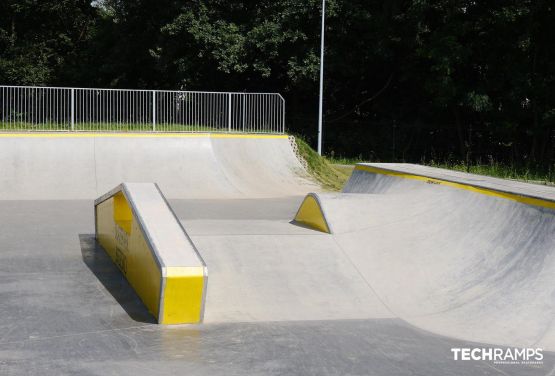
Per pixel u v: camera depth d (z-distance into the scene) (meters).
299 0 26.08
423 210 9.57
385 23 26.44
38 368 5.42
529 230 7.67
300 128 31.08
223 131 22.73
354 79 31.05
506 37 25.22
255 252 8.72
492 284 7.29
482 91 25.66
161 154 19.78
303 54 27.08
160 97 23.34
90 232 11.84
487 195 8.88
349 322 6.86
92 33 35.19
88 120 22.86
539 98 25.50
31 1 32.38
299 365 5.60
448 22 25.48
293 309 7.24
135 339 6.21
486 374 5.46
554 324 6.30
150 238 7.23
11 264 9.22
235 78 29.61
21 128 21.86
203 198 17.22
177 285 6.59
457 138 30.33
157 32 30.23
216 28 27.05
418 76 28.12
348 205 10.06
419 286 7.74
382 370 5.52
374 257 8.55
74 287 8.07
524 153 28.61
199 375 5.34
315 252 8.78
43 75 32.66
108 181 18.19
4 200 16.27
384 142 30.67
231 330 6.52
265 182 19.66
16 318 6.80
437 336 6.41
